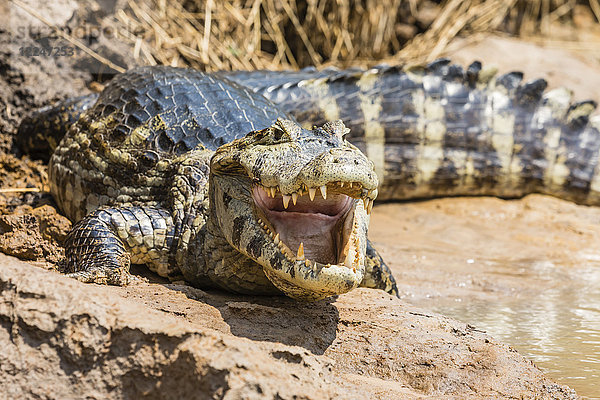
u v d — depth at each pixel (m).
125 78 9.16
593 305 7.97
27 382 4.36
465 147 12.13
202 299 6.36
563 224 11.23
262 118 8.26
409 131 11.89
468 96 12.33
